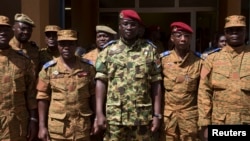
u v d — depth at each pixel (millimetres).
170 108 3717
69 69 3674
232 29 3367
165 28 8906
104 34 4324
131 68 3475
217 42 5477
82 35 8055
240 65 3363
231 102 3354
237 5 7043
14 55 3727
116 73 3492
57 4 6305
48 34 4371
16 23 4129
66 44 3627
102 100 3566
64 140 3594
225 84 3369
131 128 3492
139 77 3467
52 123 3617
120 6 8953
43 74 3697
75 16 7801
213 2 8680
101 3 9000
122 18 3475
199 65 3742
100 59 3568
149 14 8922
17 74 3668
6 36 3645
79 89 3641
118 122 3461
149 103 3539
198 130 3705
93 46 5258
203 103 3492
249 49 3426
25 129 3740
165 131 3736
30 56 4207
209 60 3510
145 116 3496
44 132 3678
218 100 3426
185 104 3691
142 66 3484
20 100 3703
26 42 4234
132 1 8922
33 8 5598
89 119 3711
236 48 3406
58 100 3619
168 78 3713
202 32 8727
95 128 3607
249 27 7219
